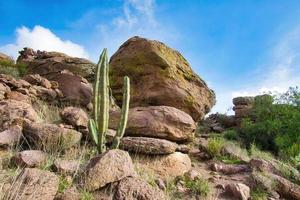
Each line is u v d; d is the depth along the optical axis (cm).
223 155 767
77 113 626
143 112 680
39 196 364
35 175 382
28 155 460
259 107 1216
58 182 399
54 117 723
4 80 770
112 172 443
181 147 651
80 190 414
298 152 839
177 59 952
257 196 557
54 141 539
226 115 1519
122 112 572
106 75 558
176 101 852
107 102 550
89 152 562
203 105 904
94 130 557
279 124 1039
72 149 555
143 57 927
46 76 1058
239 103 1520
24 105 636
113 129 681
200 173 623
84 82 981
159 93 858
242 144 1030
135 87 905
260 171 655
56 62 1243
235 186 546
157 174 566
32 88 837
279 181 604
